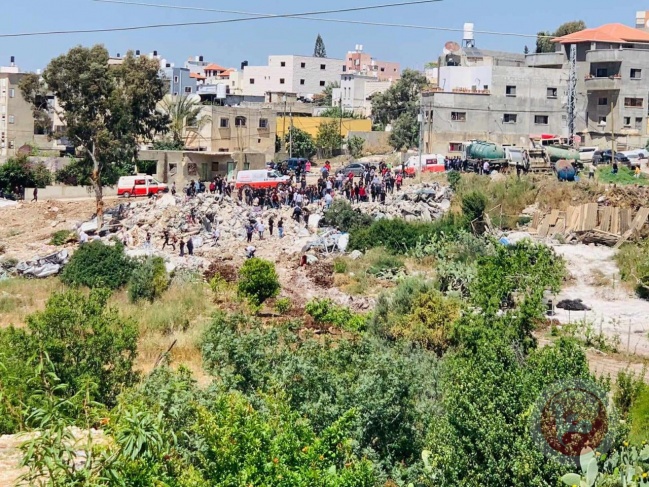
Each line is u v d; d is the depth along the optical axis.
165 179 83.56
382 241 56.09
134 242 59.88
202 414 16.03
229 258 54.78
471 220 58.66
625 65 90.38
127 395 19.58
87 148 68.50
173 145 92.94
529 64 96.00
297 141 102.81
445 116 88.56
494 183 65.81
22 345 23.78
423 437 20.70
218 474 14.47
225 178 81.62
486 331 25.84
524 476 16.39
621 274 47.47
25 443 13.98
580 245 53.50
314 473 14.25
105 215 68.06
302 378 21.39
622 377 23.92
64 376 23.59
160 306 42.59
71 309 25.31
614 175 71.44
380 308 35.25
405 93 115.38
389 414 20.67
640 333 38.75
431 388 22.78
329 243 56.69
